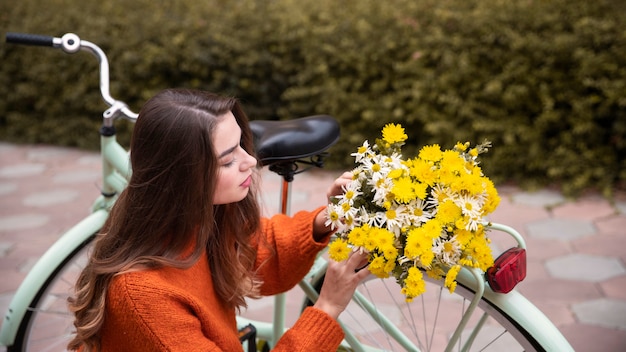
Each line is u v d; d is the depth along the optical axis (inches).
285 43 137.9
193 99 39.8
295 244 50.1
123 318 39.1
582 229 105.7
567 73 117.4
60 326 83.4
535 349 46.6
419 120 130.4
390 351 64.7
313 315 42.8
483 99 123.0
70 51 60.9
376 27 131.1
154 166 39.0
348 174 47.6
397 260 41.0
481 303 48.5
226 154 40.2
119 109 60.5
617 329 79.5
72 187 135.2
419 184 40.9
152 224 40.0
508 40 118.0
